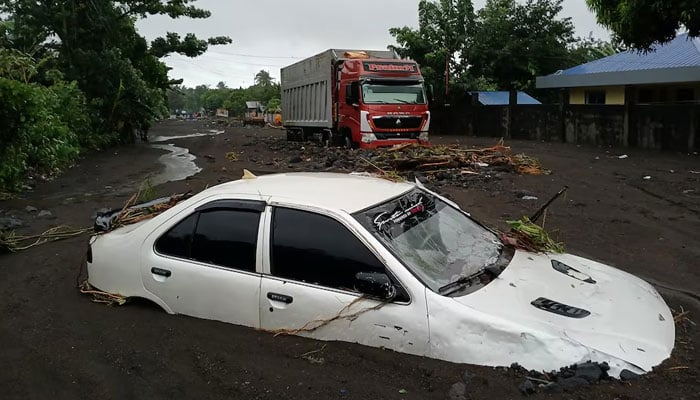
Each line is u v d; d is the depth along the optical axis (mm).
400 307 3568
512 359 3268
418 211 4297
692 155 17203
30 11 25922
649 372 3158
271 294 4008
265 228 4133
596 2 14594
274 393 3391
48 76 23938
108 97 28188
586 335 3324
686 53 23719
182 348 3975
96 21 27141
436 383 3250
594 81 24719
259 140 30922
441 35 34156
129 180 15828
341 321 3744
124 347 4086
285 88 28422
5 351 4262
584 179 13445
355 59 20062
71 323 4598
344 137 21719
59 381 3785
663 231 8359
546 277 3988
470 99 33031
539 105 25359
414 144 17859
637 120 20031
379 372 3434
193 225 4469
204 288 4309
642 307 3785
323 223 3969
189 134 44188
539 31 32781
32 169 16047
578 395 3012
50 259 6930
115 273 4832
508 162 14906
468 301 3514
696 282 6125
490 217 9461
